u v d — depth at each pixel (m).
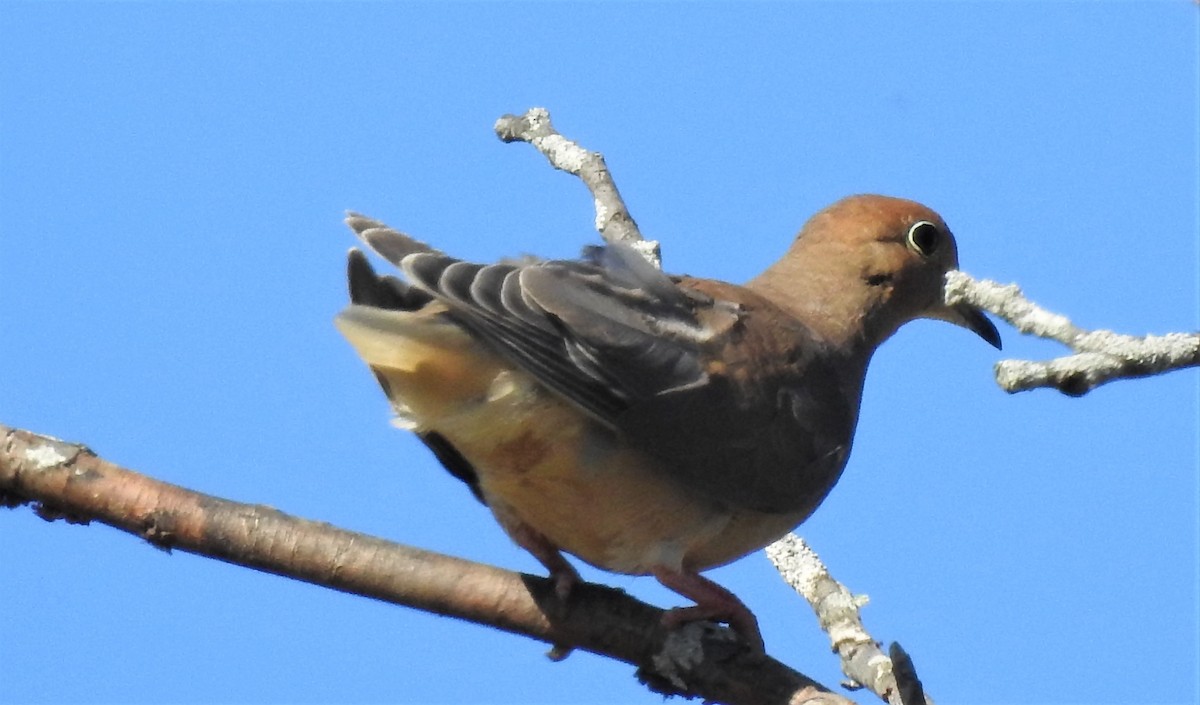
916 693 8.59
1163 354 7.41
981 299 7.86
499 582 10.11
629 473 10.97
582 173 13.24
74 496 9.36
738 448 11.40
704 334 11.51
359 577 9.73
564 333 10.61
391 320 10.13
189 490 9.59
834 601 11.02
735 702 9.80
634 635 10.07
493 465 10.80
